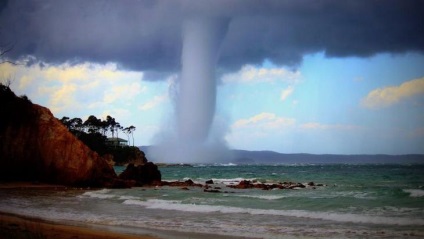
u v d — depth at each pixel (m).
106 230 19.36
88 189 45.09
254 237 17.45
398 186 45.94
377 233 17.72
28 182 48.31
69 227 20.09
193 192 40.41
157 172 56.94
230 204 29.44
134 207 28.91
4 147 48.47
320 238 16.98
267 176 80.56
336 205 27.16
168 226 20.62
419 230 18.22
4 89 50.69
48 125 49.44
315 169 113.75
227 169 129.12
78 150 48.12
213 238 17.27
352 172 88.06
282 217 23.12
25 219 23.23
